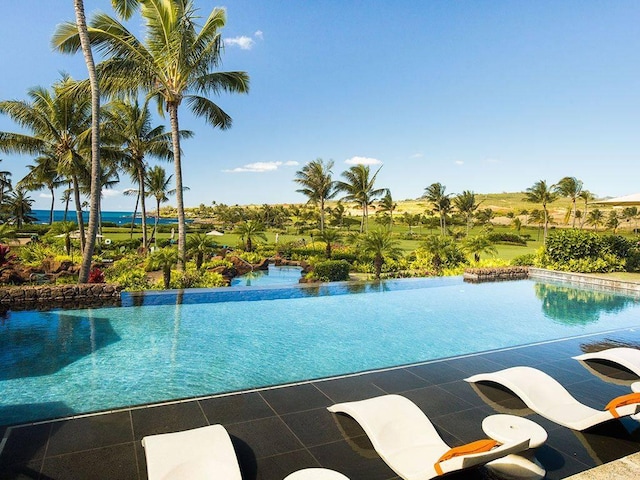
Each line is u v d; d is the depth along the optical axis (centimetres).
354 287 1397
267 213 7444
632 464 370
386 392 542
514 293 1405
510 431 365
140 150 2598
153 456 328
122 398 554
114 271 1593
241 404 497
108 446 394
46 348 758
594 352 733
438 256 1938
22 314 959
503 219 8406
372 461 376
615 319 1066
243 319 1001
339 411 466
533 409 472
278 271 2252
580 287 1527
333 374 662
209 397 516
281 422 452
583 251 1784
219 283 1468
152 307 1051
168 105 1586
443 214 6044
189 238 1833
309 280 1708
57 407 523
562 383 586
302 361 723
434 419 467
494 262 2006
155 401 526
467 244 2094
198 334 870
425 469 342
